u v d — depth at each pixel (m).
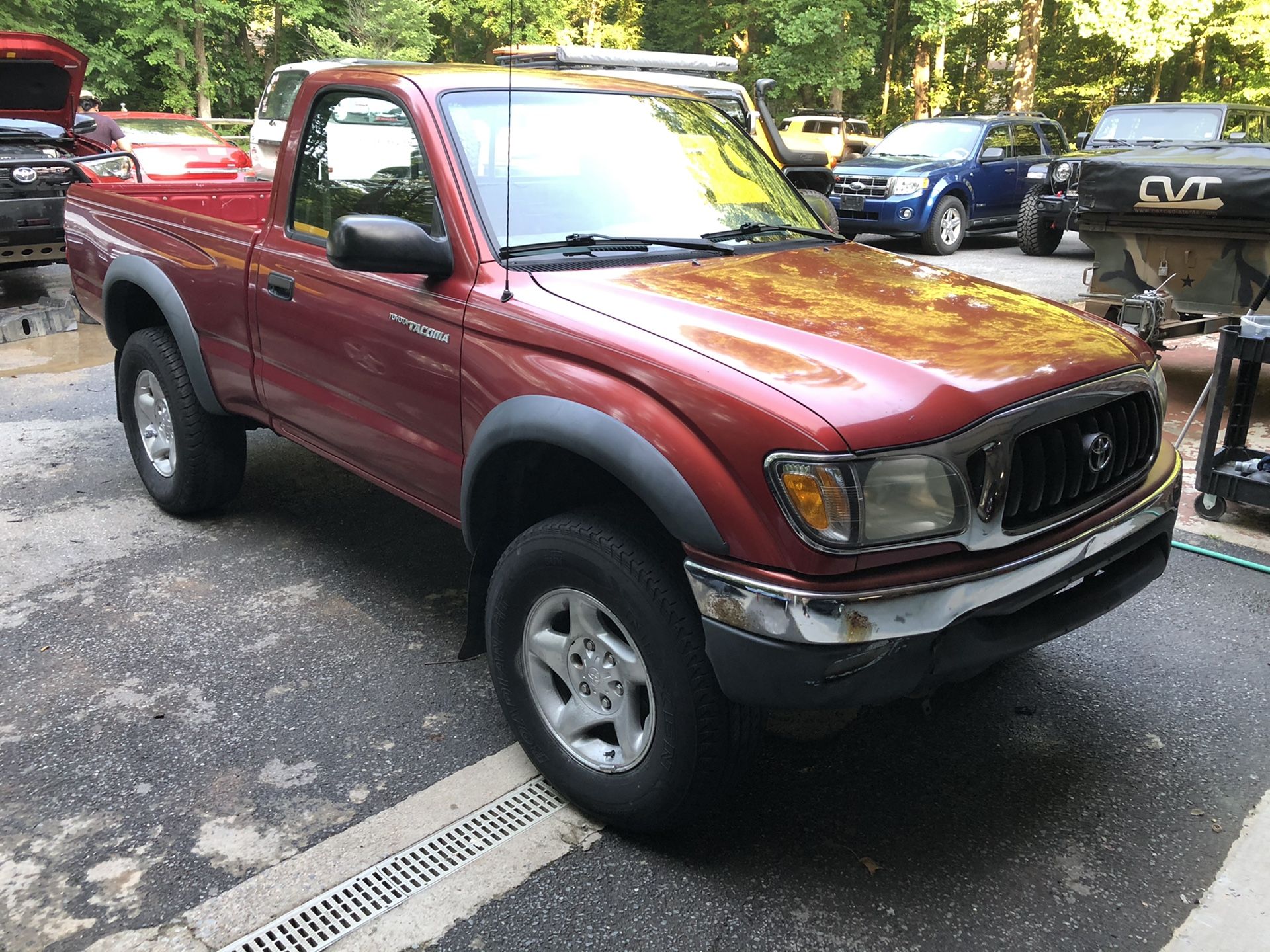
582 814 2.70
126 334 4.73
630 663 2.45
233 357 3.95
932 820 2.68
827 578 2.13
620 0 36.41
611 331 2.51
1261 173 5.75
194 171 13.25
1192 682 3.36
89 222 4.86
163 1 30.00
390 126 3.19
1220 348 4.50
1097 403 2.49
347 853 2.54
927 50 31.12
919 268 3.31
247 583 4.02
